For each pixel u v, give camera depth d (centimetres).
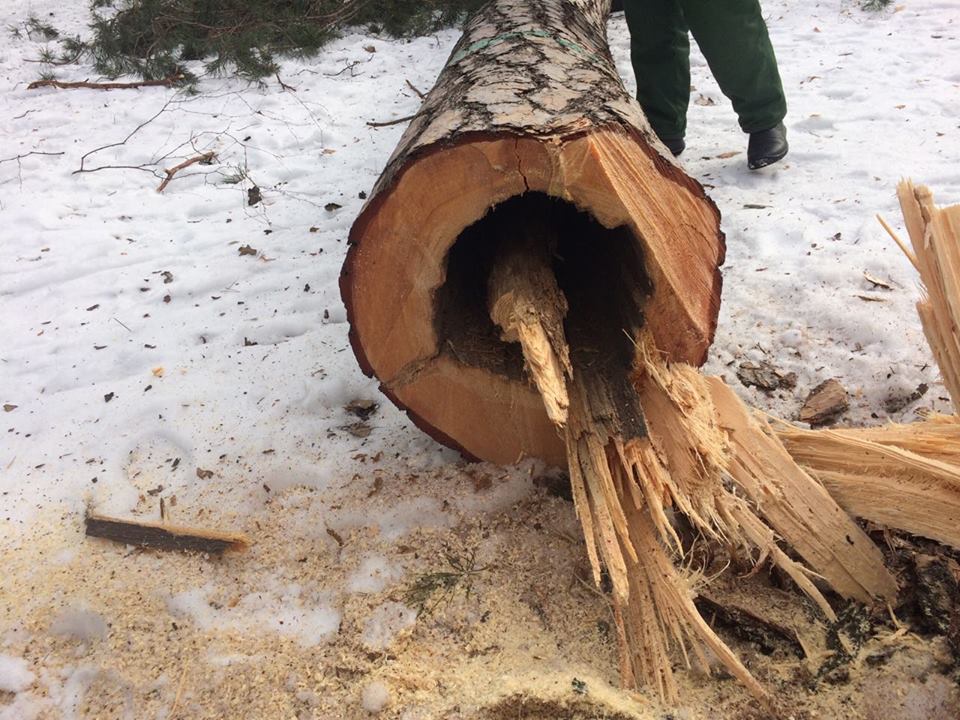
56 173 446
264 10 615
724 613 177
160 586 201
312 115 493
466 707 165
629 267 198
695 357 198
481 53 250
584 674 168
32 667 187
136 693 179
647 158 171
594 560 168
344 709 170
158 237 380
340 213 385
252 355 287
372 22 638
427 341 199
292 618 191
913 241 175
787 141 371
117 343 304
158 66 571
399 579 196
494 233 224
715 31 325
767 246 312
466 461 228
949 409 230
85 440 254
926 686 159
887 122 393
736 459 186
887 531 188
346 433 246
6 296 343
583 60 238
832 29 523
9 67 609
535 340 182
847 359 251
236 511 222
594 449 189
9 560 212
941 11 528
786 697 162
